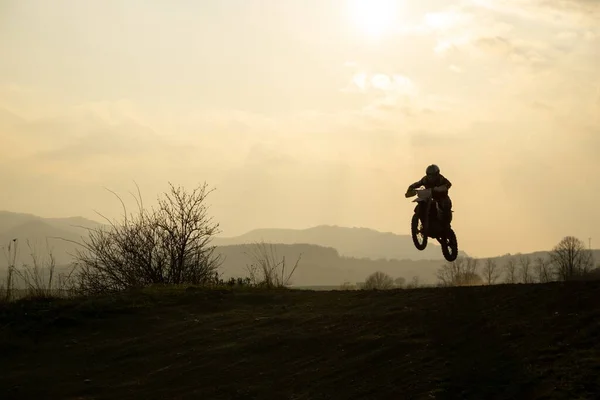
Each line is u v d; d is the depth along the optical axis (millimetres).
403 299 12812
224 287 17375
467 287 12648
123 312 15078
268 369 10359
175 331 13328
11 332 13812
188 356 11594
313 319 12531
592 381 7578
